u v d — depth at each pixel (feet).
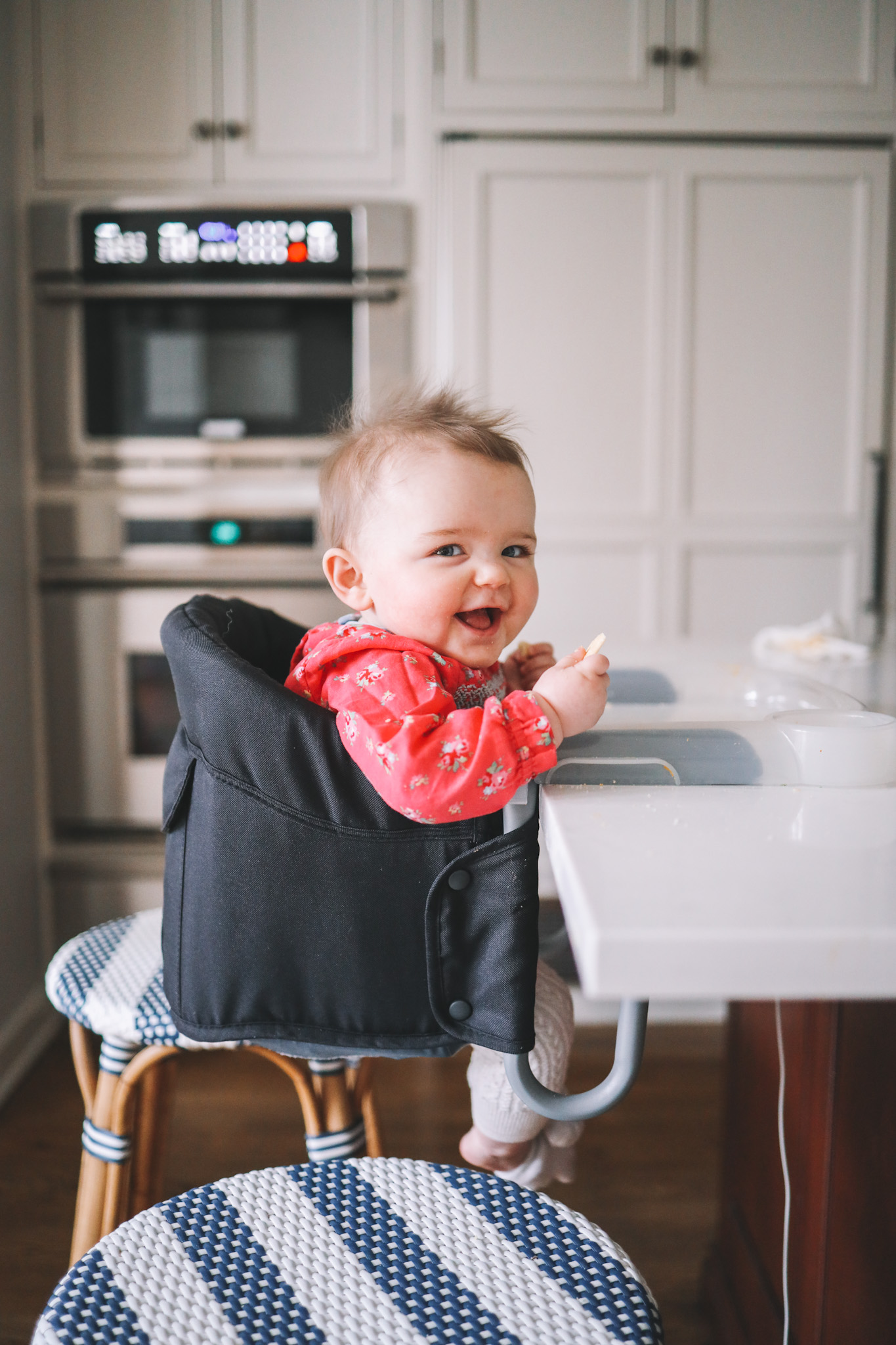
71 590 7.20
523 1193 2.12
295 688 2.42
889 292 7.30
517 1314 1.79
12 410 6.88
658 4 6.92
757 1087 3.89
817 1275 3.24
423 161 7.09
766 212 7.16
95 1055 6.63
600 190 7.09
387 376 7.16
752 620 7.52
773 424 7.37
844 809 2.03
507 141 7.02
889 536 7.53
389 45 7.02
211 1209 2.05
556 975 2.65
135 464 7.19
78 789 7.34
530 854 2.05
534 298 7.17
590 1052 6.68
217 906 2.17
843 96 7.06
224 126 7.05
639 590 7.46
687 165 7.08
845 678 3.87
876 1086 2.89
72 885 7.38
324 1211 2.05
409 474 2.43
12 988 6.68
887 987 1.40
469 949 2.08
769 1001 3.72
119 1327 1.74
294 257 6.99
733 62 7.01
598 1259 1.93
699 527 7.41
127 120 7.04
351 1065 3.60
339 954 2.12
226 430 7.16
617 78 7.00
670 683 3.42
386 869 2.09
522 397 7.26
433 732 2.02
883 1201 2.88
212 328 7.10
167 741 7.32
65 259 6.98
